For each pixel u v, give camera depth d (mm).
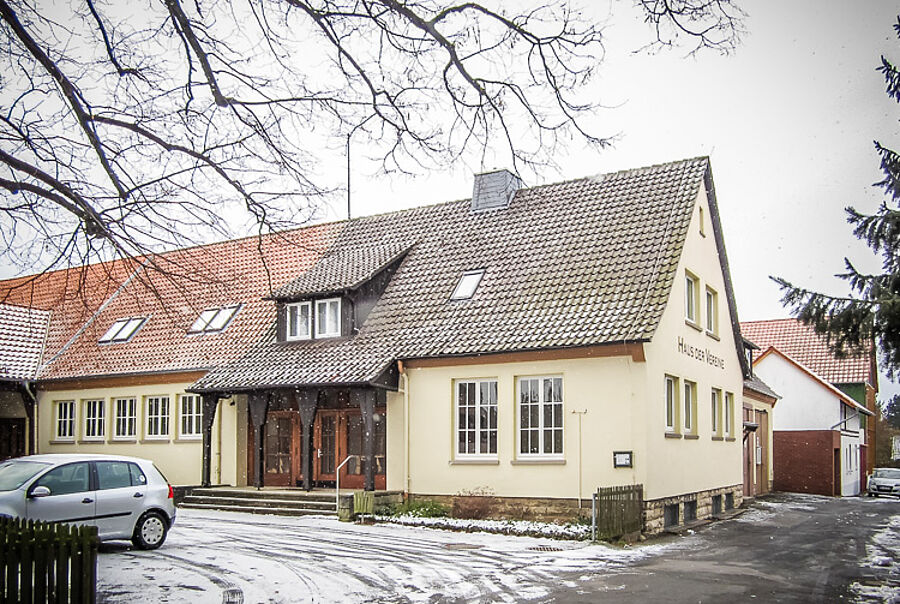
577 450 17484
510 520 17453
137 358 25703
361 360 20016
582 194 22125
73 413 27219
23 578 8703
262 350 23047
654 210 20281
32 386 27812
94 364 26547
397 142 10297
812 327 14469
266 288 25500
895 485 37719
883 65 12898
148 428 25328
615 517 15727
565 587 11234
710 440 21438
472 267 21500
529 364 18188
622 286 18438
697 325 20531
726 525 19375
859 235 13508
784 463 36531
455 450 19094
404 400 19781
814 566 13078
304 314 22828
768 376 37531
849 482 38938
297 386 20109
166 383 24797
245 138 10195
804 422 36656
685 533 17594
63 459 13383
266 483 22828
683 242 19094
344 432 21672
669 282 18000
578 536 15734
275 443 22859
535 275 20078
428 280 21906
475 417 18984
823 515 22594
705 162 21203
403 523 17703
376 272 21938
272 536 15992
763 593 10836
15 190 9414
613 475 17047
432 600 10438
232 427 23172
